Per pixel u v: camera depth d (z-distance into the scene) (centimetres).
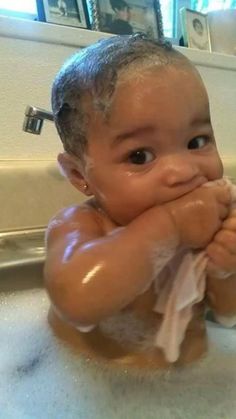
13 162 72
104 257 38
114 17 89
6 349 54
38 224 73
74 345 51
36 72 75
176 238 39
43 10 81
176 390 46
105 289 37
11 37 72
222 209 40
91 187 44
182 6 112
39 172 73
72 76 43
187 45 100
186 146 40
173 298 40
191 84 40
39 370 50
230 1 118
